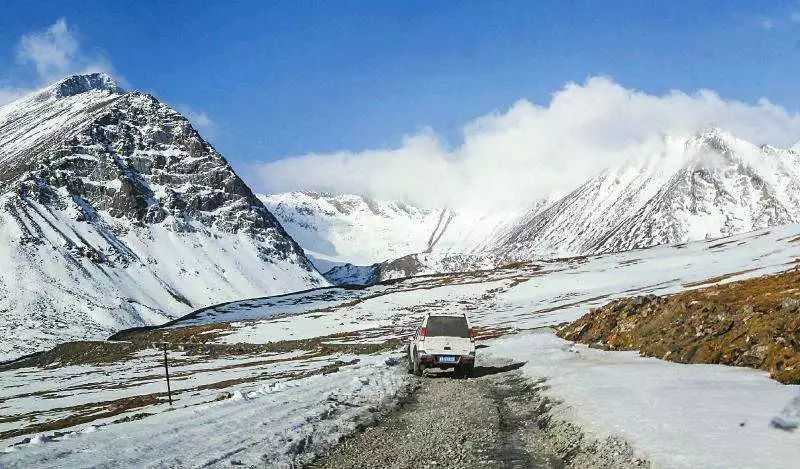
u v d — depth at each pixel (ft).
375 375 85.10
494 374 84.07
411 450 38.58
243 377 172.04
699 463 28.22
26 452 38.96
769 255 429.38
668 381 56.49
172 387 179.73
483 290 495.41
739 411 39.29
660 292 322.75
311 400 60.59
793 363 55.31
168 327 531.09
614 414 41.50
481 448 38.55
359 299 529.04
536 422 46.98
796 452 28.55
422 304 461.78
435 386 73.56
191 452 37.58
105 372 308.60
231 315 555.28
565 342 137.18
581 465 33.14
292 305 576.61
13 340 607.37
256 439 41.19
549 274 542.98
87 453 38.06
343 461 36.52
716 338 73.36
